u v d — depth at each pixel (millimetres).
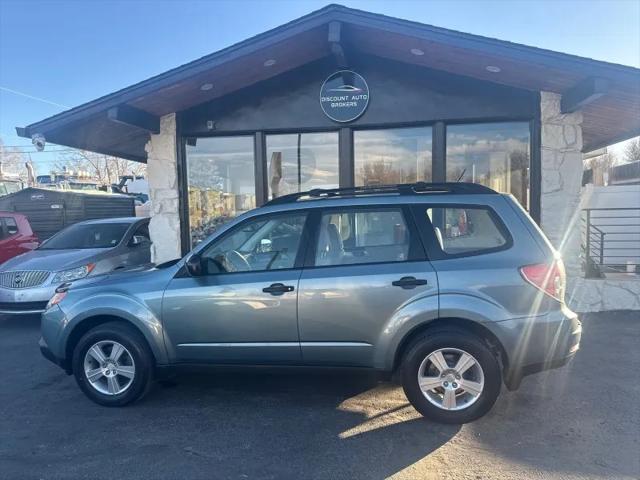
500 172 8055
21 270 7980
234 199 8656
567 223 7750
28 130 7344
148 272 4836
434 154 8062
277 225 4527
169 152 8516
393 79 8039
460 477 3377
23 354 6570
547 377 5113
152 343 4539
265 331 4336
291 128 8297
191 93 7785
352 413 4418
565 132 7711
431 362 4121
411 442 3863
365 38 7148
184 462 3656
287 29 6773
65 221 15984
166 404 4719
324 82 8164
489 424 4125
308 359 4328
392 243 4305
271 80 8289
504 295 4008
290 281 4293
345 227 4414
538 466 3490
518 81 7488
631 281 7496
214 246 4578
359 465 3555
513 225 4184
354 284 4172
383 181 8312
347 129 8219
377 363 4199
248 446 3869
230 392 4973
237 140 8602
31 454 3818
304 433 4059
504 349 4016
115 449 3871
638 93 6863
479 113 7891
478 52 6609
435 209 4324
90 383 4688
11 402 4859
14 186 25094
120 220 9766
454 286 4055
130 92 7152
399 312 4105
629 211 11227
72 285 4996
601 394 4680
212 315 4414
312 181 8453
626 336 6379
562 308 4066
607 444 3771
